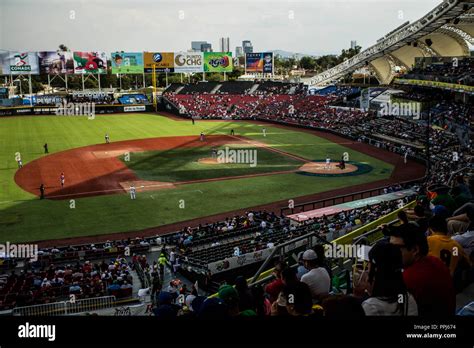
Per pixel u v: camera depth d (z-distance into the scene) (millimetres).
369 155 71188
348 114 99812
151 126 102938
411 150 70000
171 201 47562
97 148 76000
